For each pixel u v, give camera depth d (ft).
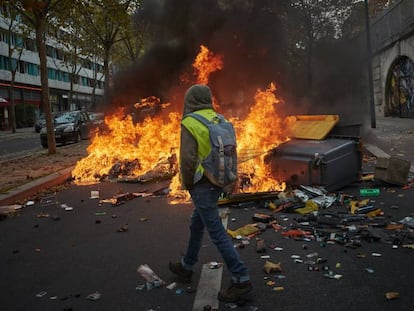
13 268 14.71
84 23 84.33
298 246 15.20
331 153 22.88
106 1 55.72
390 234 15.96
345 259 13.80
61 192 27.96
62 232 18.72
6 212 22.12
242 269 11.30
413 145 39.75
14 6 47.98
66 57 151.23
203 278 12.92
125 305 11.53
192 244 12.45
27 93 171.73
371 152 36.83
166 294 12.04
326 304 10.96
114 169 33.55
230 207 21.04
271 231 17.11
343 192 23.17
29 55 170.40
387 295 11.10
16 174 34.37
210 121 11.53
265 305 11.08
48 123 49.83
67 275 13.83
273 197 21.43
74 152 50.75
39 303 11.93
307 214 19.12
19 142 86.94
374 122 59.16
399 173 23.76
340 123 27.94
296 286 12.05
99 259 15.12
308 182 22.85
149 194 25.77
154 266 14.15
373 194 22.27
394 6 78.07
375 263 13.38
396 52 79.87
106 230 18.65
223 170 11.28
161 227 18.65
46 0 47.21
